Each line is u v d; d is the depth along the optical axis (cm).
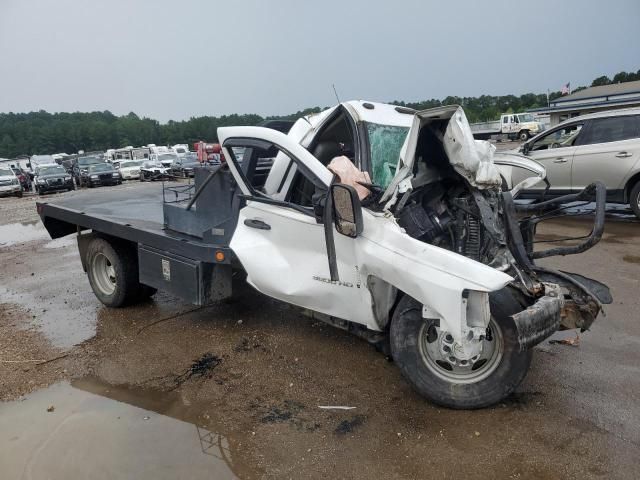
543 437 321
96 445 340
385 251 350
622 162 911
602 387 376
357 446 327
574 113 3472
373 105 443
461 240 398
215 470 311
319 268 399
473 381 347
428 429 339
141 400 396
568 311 362
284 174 431
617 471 289
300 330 510
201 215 488
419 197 412
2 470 319
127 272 577
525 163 501
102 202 729
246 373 429
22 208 1964
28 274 798
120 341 506
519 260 361
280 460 317
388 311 387
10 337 528
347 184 357
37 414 382
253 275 440
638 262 681
